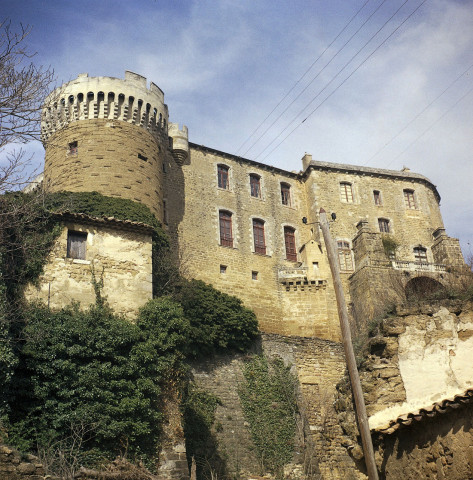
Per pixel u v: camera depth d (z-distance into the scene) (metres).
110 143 33.12
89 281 19.33
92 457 16.33
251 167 44.88
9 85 17.27
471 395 11.58
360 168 49.12
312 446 26.45
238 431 25.73
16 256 18.38
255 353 29.25
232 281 39.03
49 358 16.83
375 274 37.66
